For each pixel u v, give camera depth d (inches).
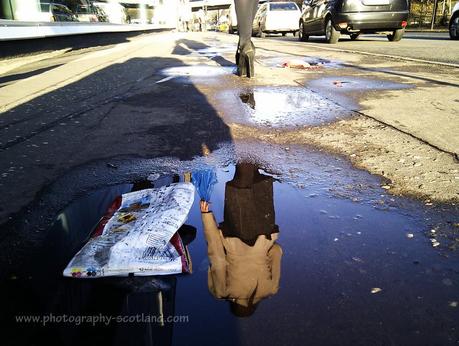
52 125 118.9
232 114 127.3
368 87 164.4
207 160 89.0
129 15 858.1
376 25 378.6
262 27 680.4
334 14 388.5
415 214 63.2
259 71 218.8
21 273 49.9
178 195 64.9
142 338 38.5
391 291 45.8
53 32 373.7
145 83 188.9
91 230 59.6
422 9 1031.0
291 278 48.2
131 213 61.1
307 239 57.2
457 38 412.8
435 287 46.4
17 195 72.3
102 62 279.9
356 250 54.2
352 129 108.0
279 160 88.0
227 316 41.6
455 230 58.2
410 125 108.3
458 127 104.3
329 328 40.1
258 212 65.4
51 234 59.2
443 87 157.8
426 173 77.5
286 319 41.3
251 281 47.5
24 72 254.4
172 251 51.3
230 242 56.7
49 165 86.9
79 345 38.1
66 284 47.6
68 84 189.6
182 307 43.0
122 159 90.1
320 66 234.5
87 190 74.5
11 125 119.6
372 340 38.6
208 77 202.2
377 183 74.7
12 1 327.9
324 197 70.1
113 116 128.2
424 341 38.6
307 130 109.1
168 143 100.8
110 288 46.7
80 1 504.7
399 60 250.7
